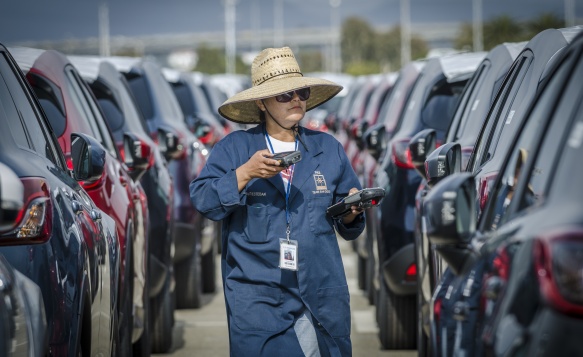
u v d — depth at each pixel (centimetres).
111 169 1341
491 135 1128
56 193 914
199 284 2058
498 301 670
